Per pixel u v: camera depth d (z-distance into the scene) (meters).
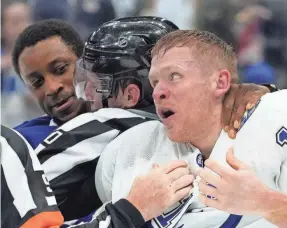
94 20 8.55
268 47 8.55
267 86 3.50
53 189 3.44
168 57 3.22
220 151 3.25
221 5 8.64
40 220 2.98
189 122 3.24
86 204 3.57
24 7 7.63
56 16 8.19
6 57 7.26
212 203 2.97
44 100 3.89
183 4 8.93
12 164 3.06
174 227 3.20
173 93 3.21
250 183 2.93
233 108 3.30
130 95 3.68
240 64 8.43
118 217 3.06
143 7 9.11
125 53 3.58
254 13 8.55
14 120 6.98
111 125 3.64
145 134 3.47
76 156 3.50
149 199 3.09
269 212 2.97
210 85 3.24
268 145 3.17
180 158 3.35
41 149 3.52
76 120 3.64
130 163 3.40
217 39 3.31
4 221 3.00
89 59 3.62
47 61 3.82
